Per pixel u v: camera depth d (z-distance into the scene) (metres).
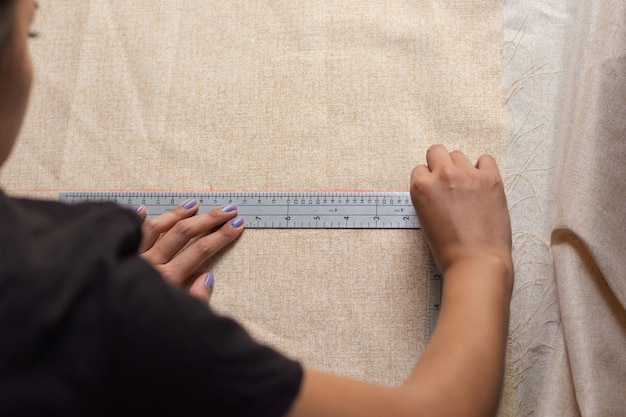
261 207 1.07
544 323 0.98
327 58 1.13
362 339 1.00
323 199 1.06
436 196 0.88
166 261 1.04
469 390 0.64
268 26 1.16
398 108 1.09
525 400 0.96
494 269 0.81
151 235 1.05
